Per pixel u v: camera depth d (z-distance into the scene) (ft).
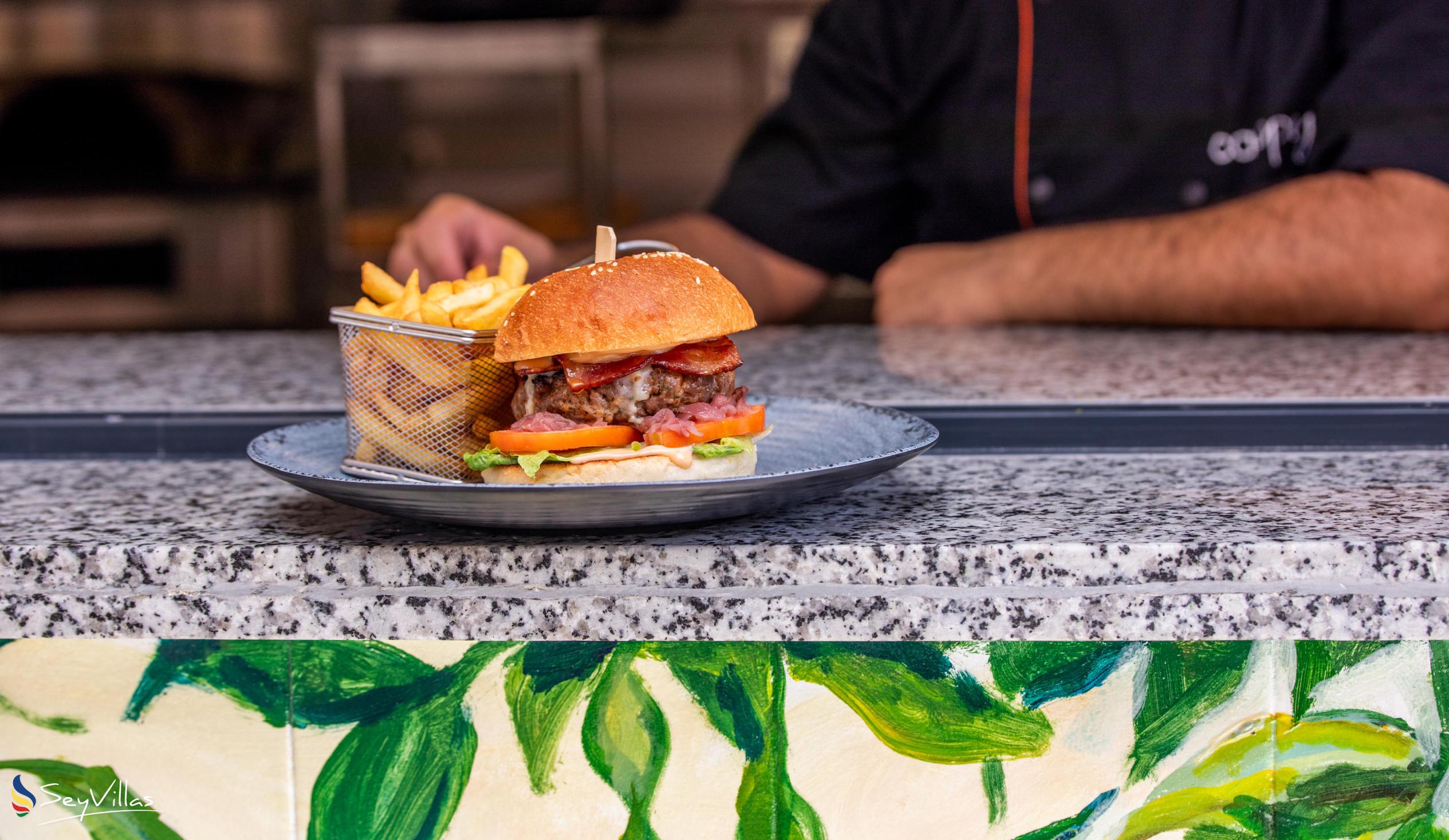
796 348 4.91
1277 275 5.54
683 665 2.16
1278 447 3.13
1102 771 2.16
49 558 2.18
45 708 2.22
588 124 14.39
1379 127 5.94
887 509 2.45
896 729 2.16
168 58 14.42
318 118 14.65
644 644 2.15
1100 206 7.38
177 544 2.20
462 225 6.35
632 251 2.56
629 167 14.56
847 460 2.57
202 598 2.15
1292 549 2.09
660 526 2.28
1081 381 3.75
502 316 2.45
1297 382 3.61
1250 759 2.16
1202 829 2.18
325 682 2.19
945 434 3.18
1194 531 2.19
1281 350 4.54
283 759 2.21
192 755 2.22
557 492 1.94
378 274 2.62
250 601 2.15
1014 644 2.14
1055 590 2.11
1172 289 5.76
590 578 2.13
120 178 14.49
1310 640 2.11
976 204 7.70
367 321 2.42
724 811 2.18
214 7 14.39
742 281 7.93
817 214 7.97
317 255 14.79
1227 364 4.13
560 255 7.04
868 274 8.32
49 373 4.39
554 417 2.36
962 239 7.87
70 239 14.10
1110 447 3.15
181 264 14.32
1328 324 5.60
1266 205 5.94
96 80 14.40
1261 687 2.15
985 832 2.17
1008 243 6.73
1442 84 5.94
